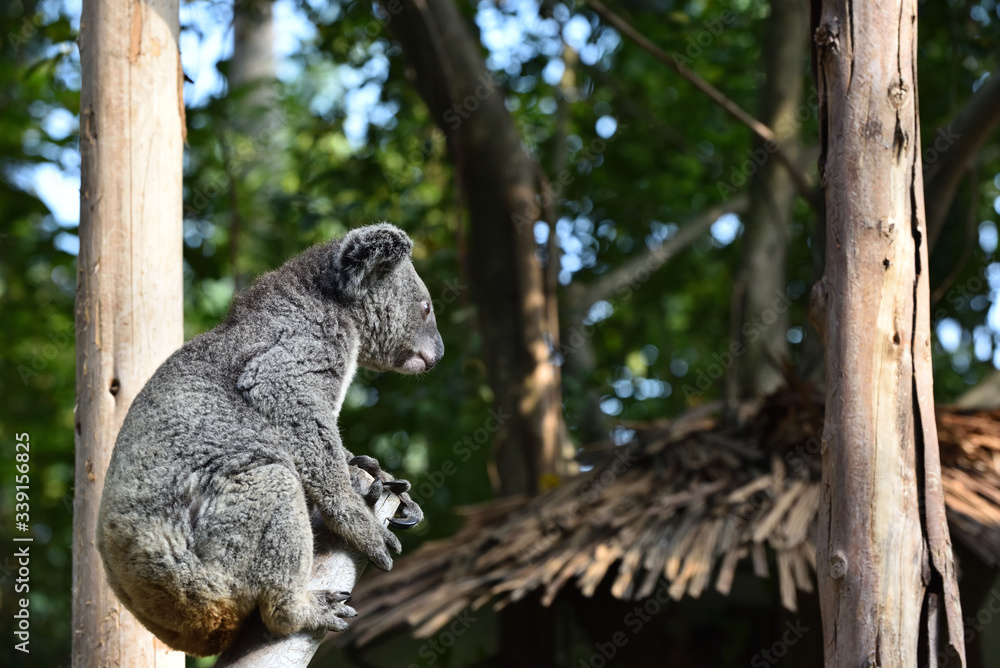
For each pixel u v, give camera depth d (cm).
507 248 820
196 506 329
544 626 718
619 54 1062
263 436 343
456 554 676
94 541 411
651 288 1170
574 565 600
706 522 612
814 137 1053
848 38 339
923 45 959
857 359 325
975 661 693
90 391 420
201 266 966
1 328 1037
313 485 342
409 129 1013
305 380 362
